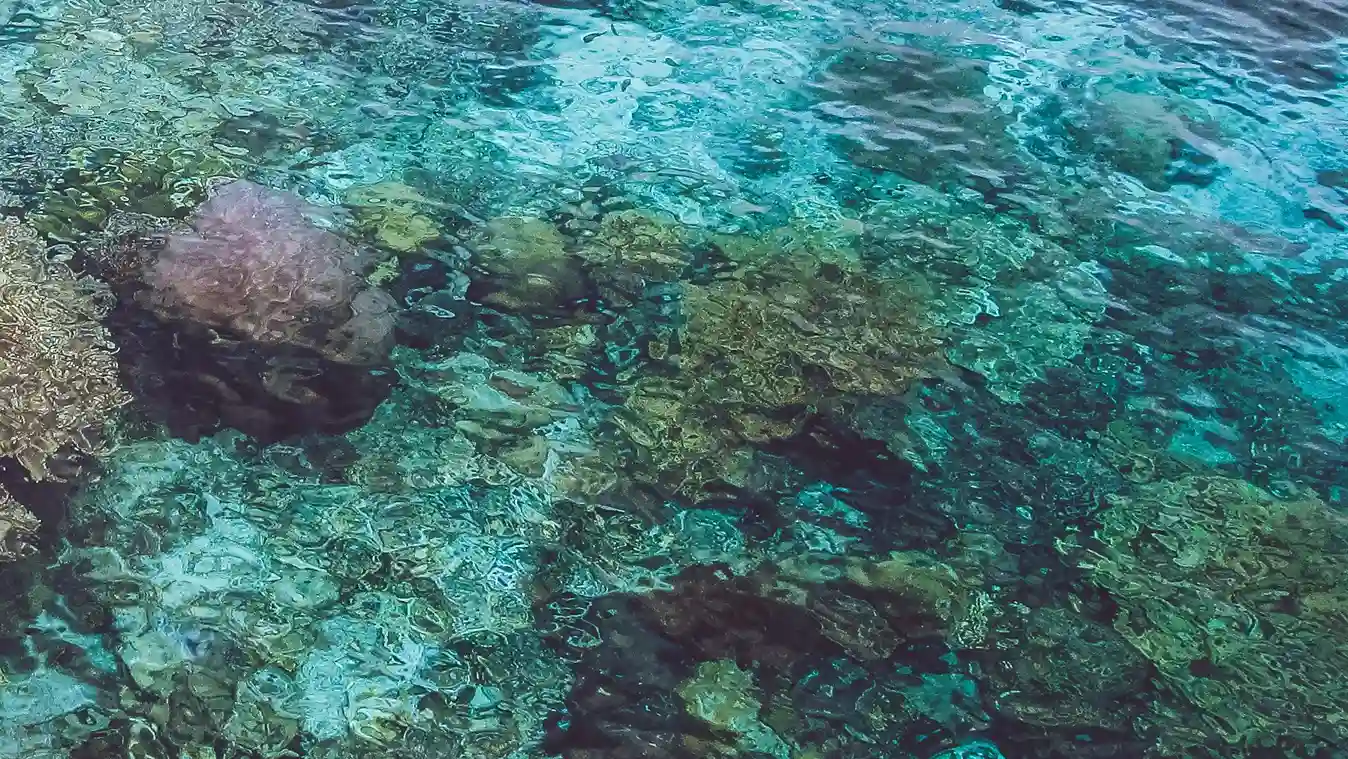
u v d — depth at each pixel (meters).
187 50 6.17
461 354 4.39
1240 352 4.69
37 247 4.54
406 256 4.83
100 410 3.97
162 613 3.42
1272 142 6.02
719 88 6.35
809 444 4.14
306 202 5.07
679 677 3.35
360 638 3.40
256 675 3.28
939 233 5.27
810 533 3.83
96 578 3.50
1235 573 3.72
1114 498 4.02
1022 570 3.74
